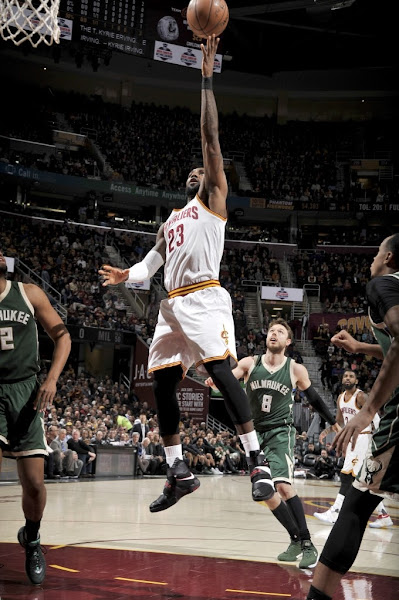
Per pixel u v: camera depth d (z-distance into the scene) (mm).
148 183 31750
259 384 5590
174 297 3803
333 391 24719
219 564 4684
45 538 5652
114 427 17688
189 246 3758
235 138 34844
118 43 28281
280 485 5160
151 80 33844
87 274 26359
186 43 29344
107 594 3611
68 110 32812
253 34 32656
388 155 34625
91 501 9445
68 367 24484
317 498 11852
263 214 33312
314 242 32469
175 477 3816
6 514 7312
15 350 3838
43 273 24469
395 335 2701
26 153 29062
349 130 35625
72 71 32781
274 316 29297
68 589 3717
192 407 21609
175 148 33688
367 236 32250
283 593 3785
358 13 29625
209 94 3656
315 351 27000
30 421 3846
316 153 35000
